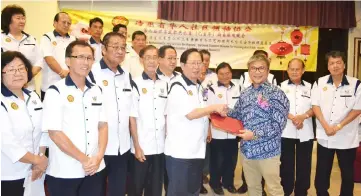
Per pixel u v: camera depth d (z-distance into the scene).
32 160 1.85
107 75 2.31
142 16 5.12
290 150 3.26
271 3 5.27
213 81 3.74
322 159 3.04
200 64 2.27
